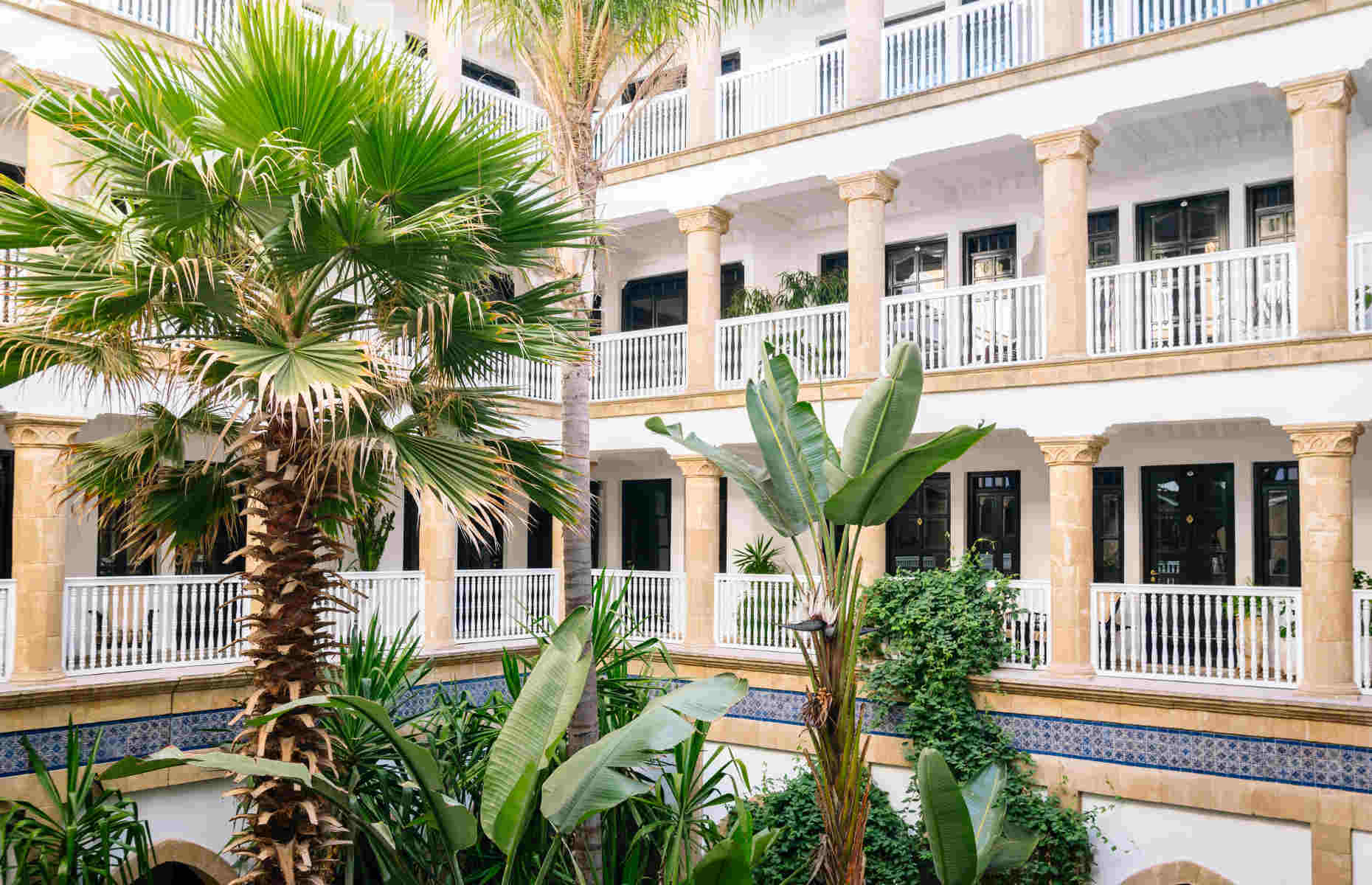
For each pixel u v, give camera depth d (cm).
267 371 585
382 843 713
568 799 593
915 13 1644
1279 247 1113
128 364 689
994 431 1500
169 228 619
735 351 1528
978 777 852
